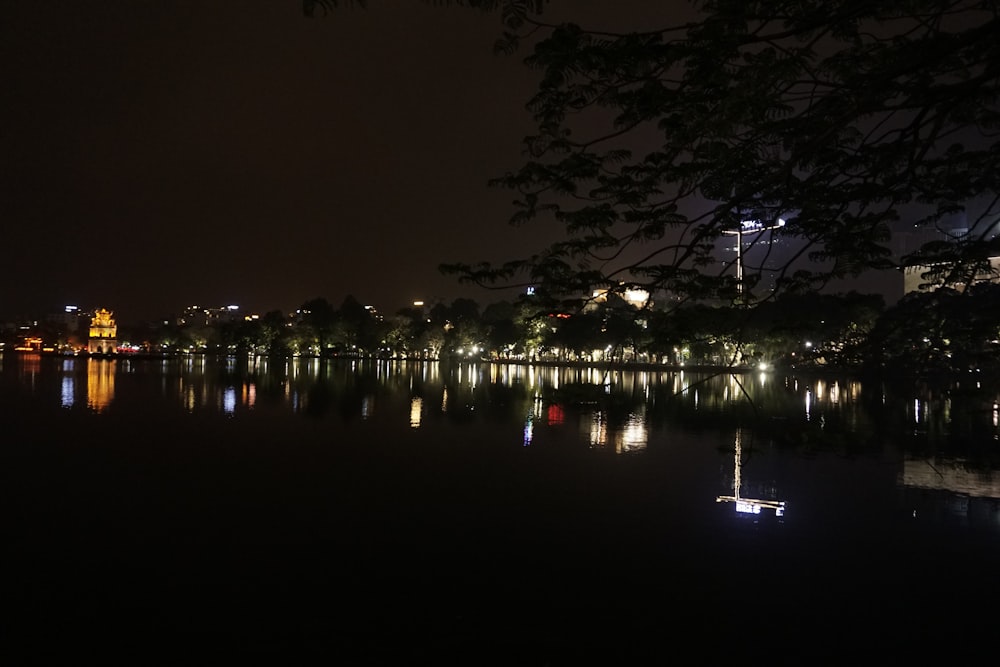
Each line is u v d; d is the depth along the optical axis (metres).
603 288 7.34
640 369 102.31
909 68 5.00
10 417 43.53
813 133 6.28
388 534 18.61
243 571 15.93
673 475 25.91
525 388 73.94
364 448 32.34
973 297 7.41
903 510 20.81
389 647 12.44
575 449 31.92
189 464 28.22
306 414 46.81
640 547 17.56
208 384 76.25
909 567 16.14
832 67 6.63
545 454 30.47
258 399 58.09
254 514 20.59
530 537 18.30
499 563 16.45
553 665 11.90
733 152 6.59
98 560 16.55
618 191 7.00
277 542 17.95
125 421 42.25
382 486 24.14
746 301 7.78
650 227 7.12
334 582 15.25
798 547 17.53
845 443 9.20
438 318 184.62
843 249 7.41
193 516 20.33
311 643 12.53
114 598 14.35
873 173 6.38
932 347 7.73
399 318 184.38
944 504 21.55
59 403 52.66
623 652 12.32
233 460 29.19
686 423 41.28
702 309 7.87
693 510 20.95
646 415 45.59
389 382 83.75
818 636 12.87
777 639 12.79
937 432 35.00
